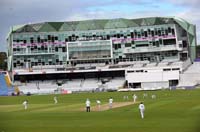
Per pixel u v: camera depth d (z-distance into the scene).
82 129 40.38
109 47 187.62
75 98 113.94
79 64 189.88
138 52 187.38
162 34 185.62
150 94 118.62
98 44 187.88
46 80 185.25
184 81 164.38
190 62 183.38
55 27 192.25
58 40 191.38
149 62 186.38
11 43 191.62
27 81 185.00
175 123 42.44
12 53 190.25
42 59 192.00
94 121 48.38
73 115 58.78
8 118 56.31
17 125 45.72
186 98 90.44
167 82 166.38
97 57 188.12
